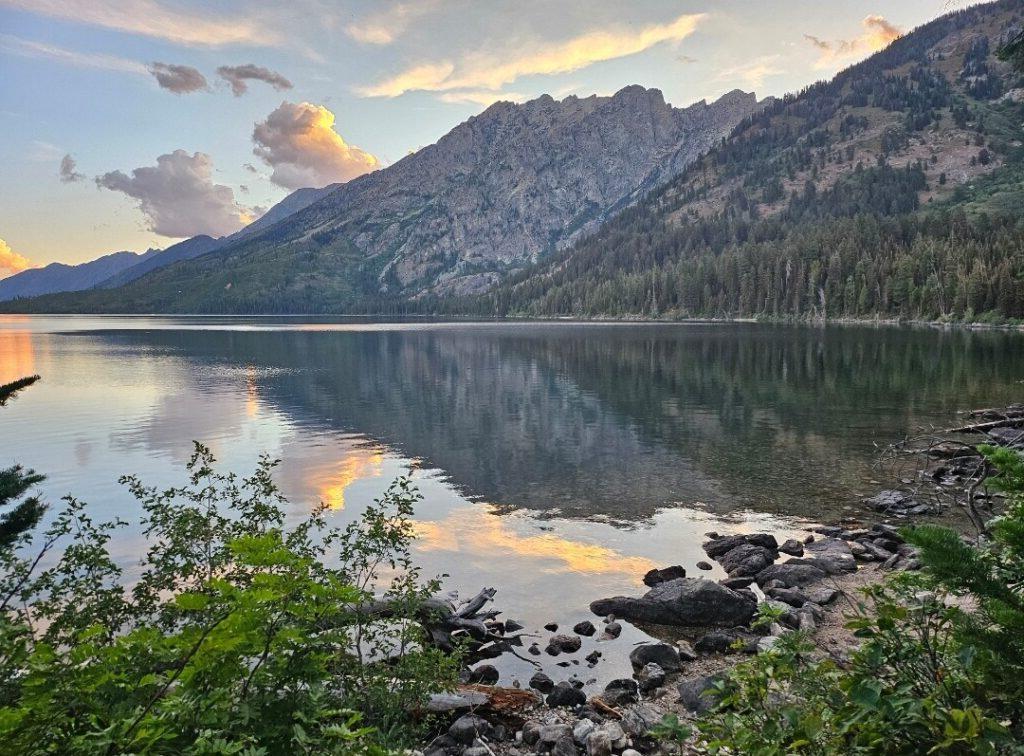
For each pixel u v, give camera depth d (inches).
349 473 956.0
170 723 132.0
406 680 298.4
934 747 127.9
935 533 143.7
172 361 3110.2
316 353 3570.4
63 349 4035.4
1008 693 142.8
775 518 702.5
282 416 1512.1
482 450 1099.3
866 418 1309.1
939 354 2738.7
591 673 390.6
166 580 336.8
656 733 186.9
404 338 5083.7
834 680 195.5
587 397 1729.8
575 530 674.2
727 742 184.9
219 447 1163.9
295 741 149.6
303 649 174.7
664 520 703.7
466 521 709.9
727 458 992.2
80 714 133.5
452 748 298.2
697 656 409.7
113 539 650.8
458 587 525.3
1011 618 132.3
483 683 376.5
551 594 513.3
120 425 1405.0
